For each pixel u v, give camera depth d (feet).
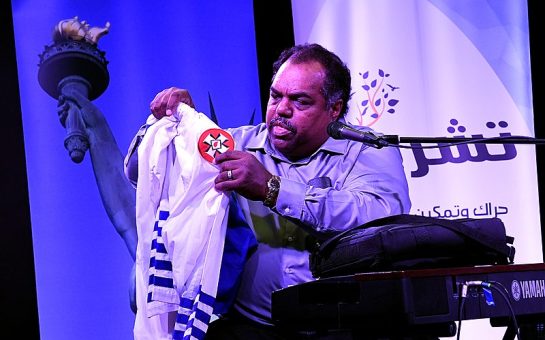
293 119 20.93
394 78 31.40
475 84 31.55
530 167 31.50
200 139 19.79
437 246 16.12
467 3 31.76
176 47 31.60
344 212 19.69
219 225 19.48
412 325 14.88
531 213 31.37
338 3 31.96
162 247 20.20
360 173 21.26
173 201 20.63
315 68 21.11
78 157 31.01
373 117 31.30
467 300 15.20
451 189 31.22
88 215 30.89
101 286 30.66
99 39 31.55
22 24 31.40
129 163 22.13
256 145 22.00
